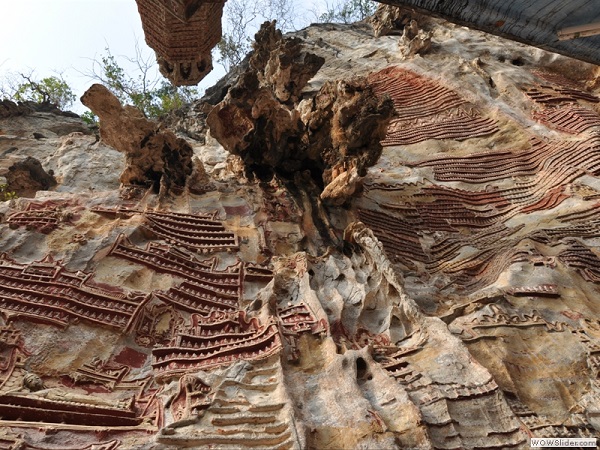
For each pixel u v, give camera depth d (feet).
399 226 42.65
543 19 21.50
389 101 38.99
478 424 20.33
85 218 34.09
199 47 43.91
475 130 61.31
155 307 28.12
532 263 35.09
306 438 17.79
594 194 46.34
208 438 17.88
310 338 24.54
